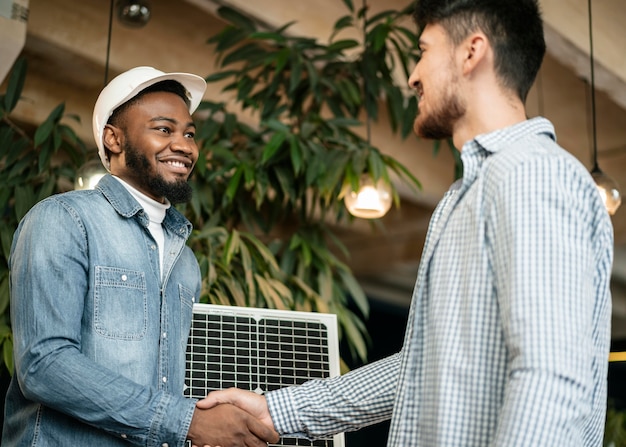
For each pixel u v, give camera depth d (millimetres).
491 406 1312
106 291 1745
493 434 1303
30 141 3732
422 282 1451
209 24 5172
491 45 1496
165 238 1927
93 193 1839
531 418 1191
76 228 1748
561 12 4594
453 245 1417
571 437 1201
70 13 4789
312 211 3719
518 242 1282
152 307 1804
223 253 3264
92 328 1719
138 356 1746
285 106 3928
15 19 3406
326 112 5676
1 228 3404
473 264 1362
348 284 3693
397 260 8266
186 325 1923
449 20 1525
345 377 1839
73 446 1687
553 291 1248
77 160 3730
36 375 1651
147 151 1889
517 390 1214
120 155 1923
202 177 3607
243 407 1802
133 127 1903
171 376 1818
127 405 1647
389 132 6508
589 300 1279
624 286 8922
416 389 1414
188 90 2039
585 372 1225
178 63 5230
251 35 3777
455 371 1343
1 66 3590
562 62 4914
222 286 3348
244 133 3775
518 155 1360
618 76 4945
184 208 3578
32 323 1677
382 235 8133
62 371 1638
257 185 3520
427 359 1403
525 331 1238
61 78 5227
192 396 2119
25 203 3488
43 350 1653
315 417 1814
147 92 1936
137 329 1762
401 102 3908
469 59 1499
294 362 2232
